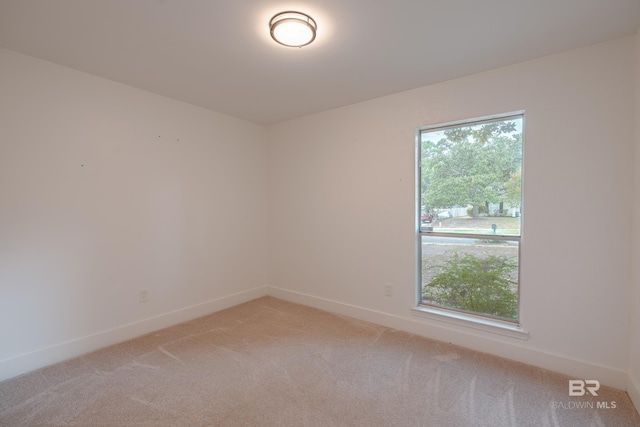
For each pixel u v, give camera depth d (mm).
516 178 2510
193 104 3340
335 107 3430
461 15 1786
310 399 1964
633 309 1967
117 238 2781
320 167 3617
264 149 4195
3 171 2188
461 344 2689
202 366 2361
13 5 1673
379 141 3127
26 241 2289
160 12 1753
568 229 2211
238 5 1693
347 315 3426
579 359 2191
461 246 2789
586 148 2137
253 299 4047
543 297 2314
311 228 3732
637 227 1907
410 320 2980
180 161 3248
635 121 1957
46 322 2383
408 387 2090
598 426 1724
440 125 2811
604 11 1741
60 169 2447
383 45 2125
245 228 3949
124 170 2820
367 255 3254
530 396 1985
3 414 1818
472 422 1756
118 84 2762
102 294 2691
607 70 2061
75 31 1953
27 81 2277
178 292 3246
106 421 1762
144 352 2586
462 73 2562
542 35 1999
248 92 2986
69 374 2244
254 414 1825
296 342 2773
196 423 1748
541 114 2289
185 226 3305
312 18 1810
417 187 2953
